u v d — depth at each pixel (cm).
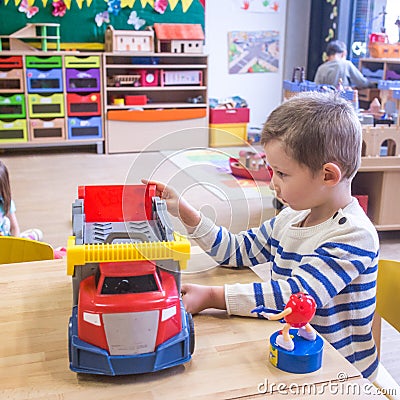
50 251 108
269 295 74
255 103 525
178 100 488
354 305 80
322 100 78
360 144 79
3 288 83
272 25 511
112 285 60
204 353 65
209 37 494
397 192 260
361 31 468
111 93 461
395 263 96
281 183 78
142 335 59
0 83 420
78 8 446
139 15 462
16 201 304
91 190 79
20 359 64
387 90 338
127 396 57
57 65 422
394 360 159
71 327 61
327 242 79
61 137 435
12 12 431
